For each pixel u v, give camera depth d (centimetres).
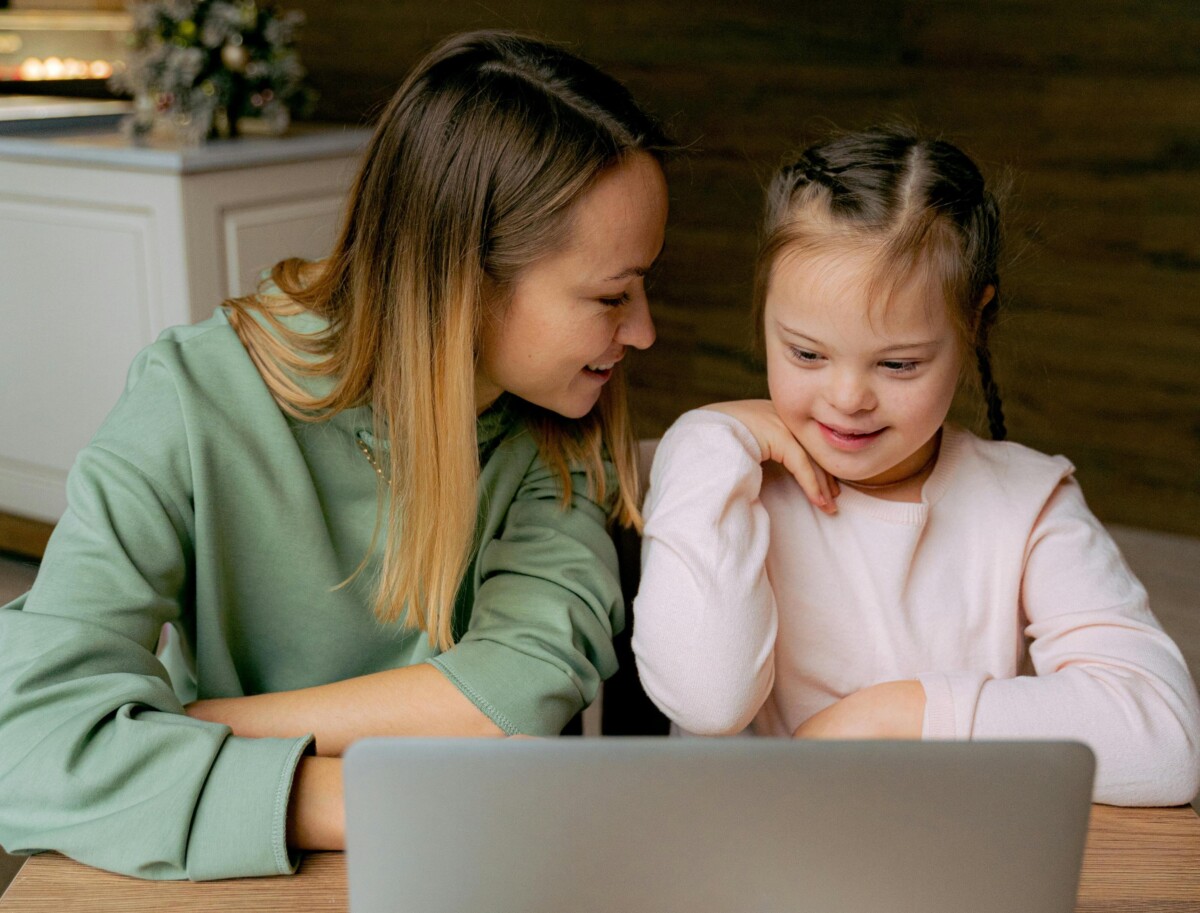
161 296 257
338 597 109
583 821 60
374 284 102
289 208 272
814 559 114
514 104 96
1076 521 113
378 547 110
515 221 95
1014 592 112
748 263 366
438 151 97
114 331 266
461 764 59
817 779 60
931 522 114
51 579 93
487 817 60
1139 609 106
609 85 100
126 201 254
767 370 107
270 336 106
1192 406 322
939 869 61
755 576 102
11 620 90
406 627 112
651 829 60
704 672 98
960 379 116
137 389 103
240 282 262
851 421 101
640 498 126
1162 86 306
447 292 98
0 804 84
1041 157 326
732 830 60
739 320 372
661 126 101
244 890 80
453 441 101
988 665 113
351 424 108
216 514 101
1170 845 88
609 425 119
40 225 267
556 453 117
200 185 249
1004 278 114
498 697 98
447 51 102
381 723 97
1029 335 338
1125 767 92
